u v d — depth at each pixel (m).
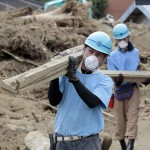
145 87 15.77
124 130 9.71
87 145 5.90
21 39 16.14
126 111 9.59
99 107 5.94
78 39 18.23
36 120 11.23
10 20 18.66
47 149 8.80
